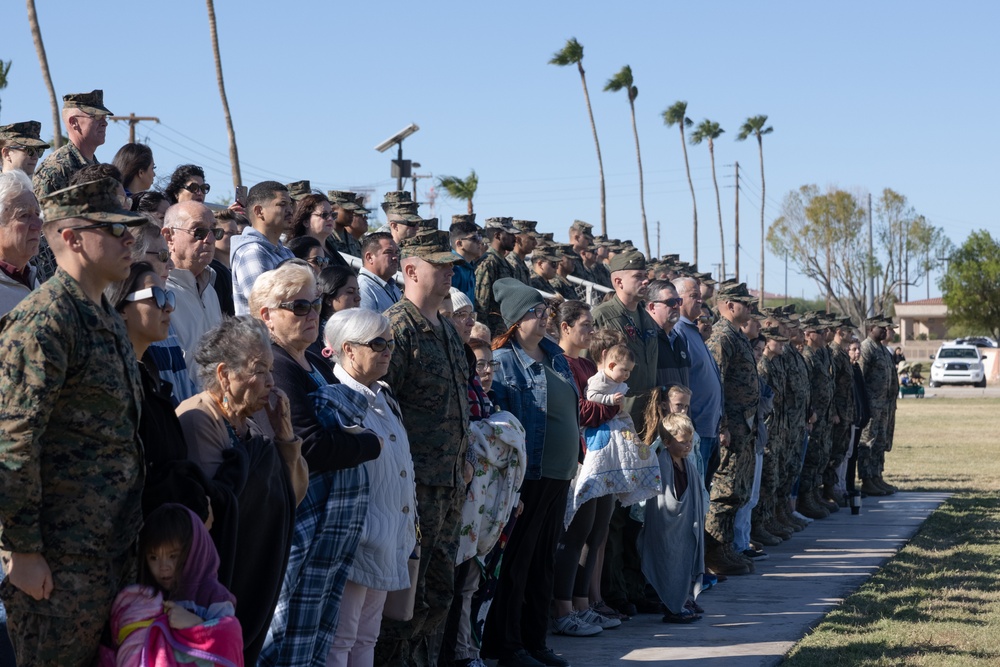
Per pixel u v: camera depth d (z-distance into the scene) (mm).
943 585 9922
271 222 7227
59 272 3887
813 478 14500
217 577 4086
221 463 4395
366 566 5328
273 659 4988
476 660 6898
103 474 3785
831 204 86750
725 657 7410
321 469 5027
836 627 8273
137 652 3789
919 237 87875
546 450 7301
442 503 6043
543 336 7539
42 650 3752
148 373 4215
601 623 8289
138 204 6539
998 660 7297
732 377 10867
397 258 7941
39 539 3654
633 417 8906
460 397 6172
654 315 9617
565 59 47344
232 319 4586
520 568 7191
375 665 6055
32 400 3625
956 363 53281
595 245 16438
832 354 15211
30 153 7184
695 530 8711
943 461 21000
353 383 5496
